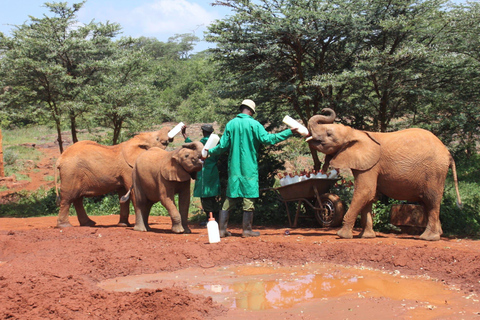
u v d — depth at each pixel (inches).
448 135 432.1
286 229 383.6
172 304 186.9
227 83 471.2
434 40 441.1
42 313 177.3
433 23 417.7
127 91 644.1
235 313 190.2
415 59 408.5
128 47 761.0
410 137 317.4
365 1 442.9
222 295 216.1
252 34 435.2
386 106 464.4
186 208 368.8
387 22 397.7
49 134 1469.0
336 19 406.6
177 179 343.0
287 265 269.9
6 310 175.9
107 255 267.9
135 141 403.2
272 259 278.4
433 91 422.6
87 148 394.3
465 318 178.4
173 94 1792.6
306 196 391.2
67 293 197.9
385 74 418.6
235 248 286.4
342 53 469.7
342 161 322.0
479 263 235.6
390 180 318.3
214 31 455.2
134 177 375.2
